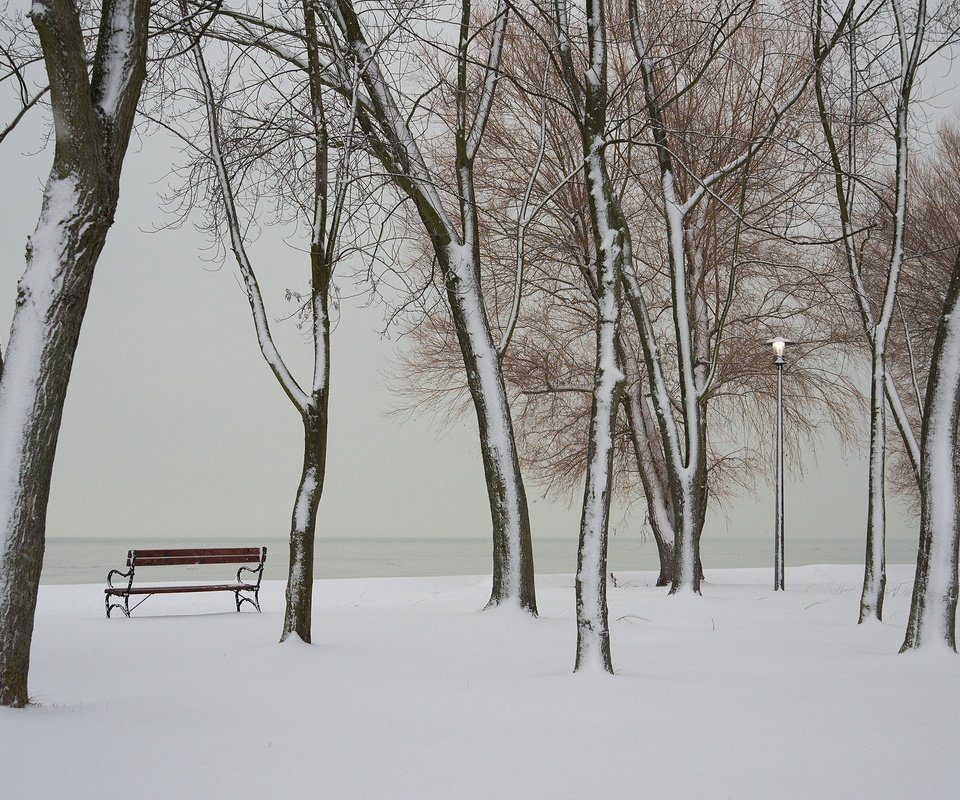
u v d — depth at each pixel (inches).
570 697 291.0
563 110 827.4
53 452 281.0
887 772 200.4
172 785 189.0
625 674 339.3
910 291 962.1
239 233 472.4
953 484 398.9
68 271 283.1
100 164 288.4
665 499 984.3
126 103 297.9
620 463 1066.7
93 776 194.5
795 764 207.2
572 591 796.0
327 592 938.7
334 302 489.1
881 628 505.0
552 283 923.4
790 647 421.7
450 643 441.4
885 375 551.8
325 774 199.0
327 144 462.6
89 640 463.2
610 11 797.2
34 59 390.6
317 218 473.4
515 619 531.2
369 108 538.6
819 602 660.7
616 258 379.6
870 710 268.7
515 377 971.3
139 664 376.2
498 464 557.3
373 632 486.6
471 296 565.0
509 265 856.3
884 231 828.6
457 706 278.4
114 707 277.4
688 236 836.0
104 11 300.5
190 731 242.1
